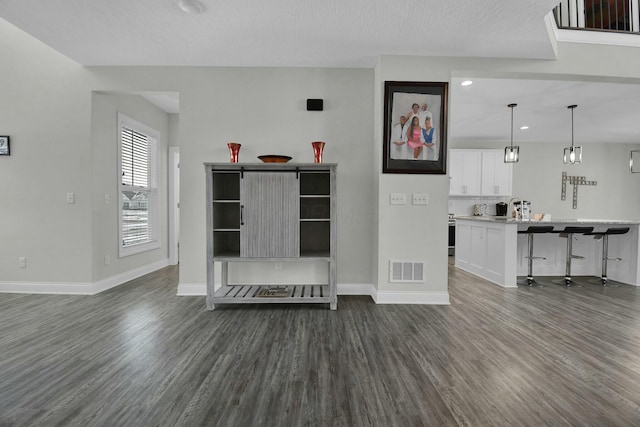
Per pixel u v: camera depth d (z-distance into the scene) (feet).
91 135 11.62
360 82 11.75
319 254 10.77
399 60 10.68
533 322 9.25
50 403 5.41
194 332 8.42
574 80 11.37
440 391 5.83
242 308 10.39
